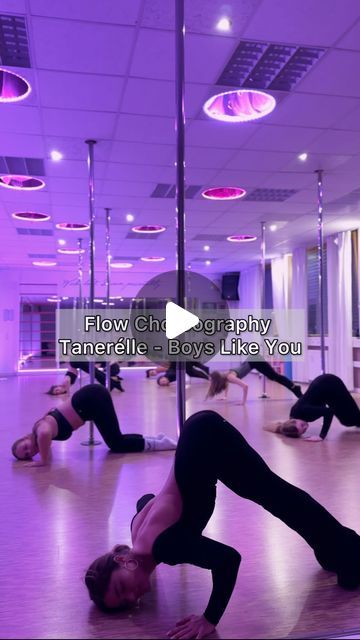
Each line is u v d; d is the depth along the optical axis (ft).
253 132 18.61
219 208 29.55
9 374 52.80
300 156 21.09
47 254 45.37
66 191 25.98
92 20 12.10
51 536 10.08
